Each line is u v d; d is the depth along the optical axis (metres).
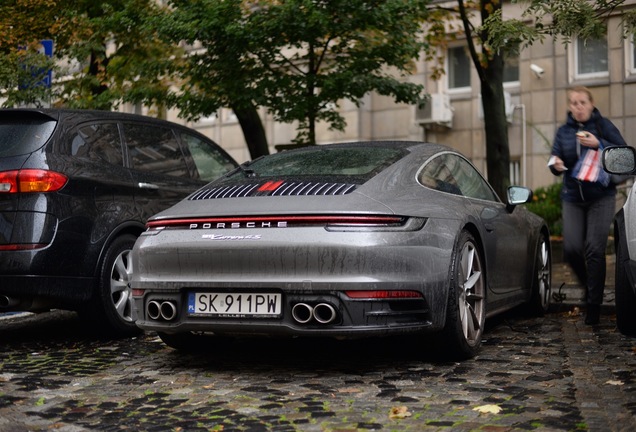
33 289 6.27
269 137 22.34
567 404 4.21
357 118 20.89
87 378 5.16
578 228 7.04
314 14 10.12
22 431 3.90
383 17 10.67
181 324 5.12
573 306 8.02
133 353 6.12
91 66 13.29
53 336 7.09
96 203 6.73
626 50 17.86
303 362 5.52
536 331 6.77
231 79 10.78
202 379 5.05
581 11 7.36
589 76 18.53
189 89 11.21
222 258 4.98
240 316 4.95
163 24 10.38
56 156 6.54
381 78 11.52
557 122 18.77
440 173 5.94
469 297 5.54
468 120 20.05
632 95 17.80
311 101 11.02
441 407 4.20
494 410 4.09
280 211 4.91
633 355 5.58
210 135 23.56
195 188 7.84
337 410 4.18
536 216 7.82
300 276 4.82
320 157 5.83
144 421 4.06
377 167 5.46
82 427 3.97
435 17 13.77
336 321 4.78
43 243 6.30
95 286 6.68
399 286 4.84
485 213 6.21
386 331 4.80
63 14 12.04
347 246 4.75
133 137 7.42
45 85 10.97
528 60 19.14
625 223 5.88
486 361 5.43
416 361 5.46
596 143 6.78
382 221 4.87
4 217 6.31
